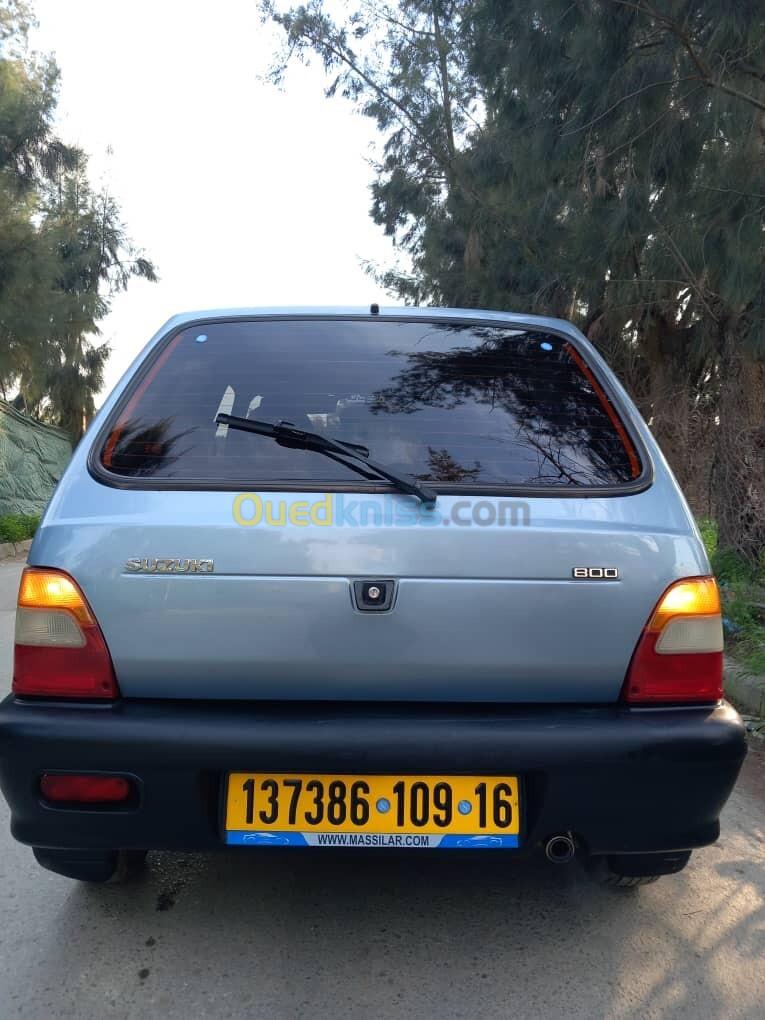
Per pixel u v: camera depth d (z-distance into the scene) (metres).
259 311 2.79
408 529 2.17
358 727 2.11
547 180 7.96
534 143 6.80
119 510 2.23
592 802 2.14
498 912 2.70
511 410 2.50
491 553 2.17
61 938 2.54
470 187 11.84
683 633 2.22
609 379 2.65
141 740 2.09
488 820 2.16
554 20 6.07
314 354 2.62
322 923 2.62
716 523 7.12
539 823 2.14
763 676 5.09
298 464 2.30
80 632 2.17
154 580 2.16
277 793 2.17
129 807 2.14
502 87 7.34
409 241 14.90
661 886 2.90
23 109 14.25
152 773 2.11
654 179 6.14
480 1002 2.25
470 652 2.16
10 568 14.05
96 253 22.55
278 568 2.15
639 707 2.21
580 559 2.19
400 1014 2.20
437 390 2.53
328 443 2.32
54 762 2.12
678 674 2.21
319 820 2.16
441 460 2.34
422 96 13.77
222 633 2.15
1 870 2.98
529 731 2.11
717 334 7.30
